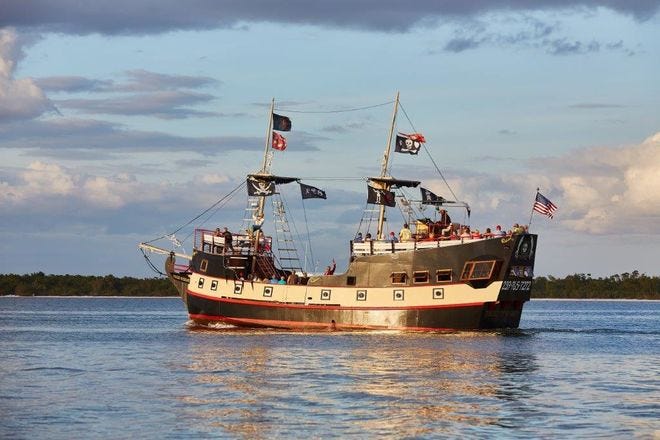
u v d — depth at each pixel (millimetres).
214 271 102250
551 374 61719
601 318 168375
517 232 88562
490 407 48781
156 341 86688
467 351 74812
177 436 41719
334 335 90375
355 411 47438
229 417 45781
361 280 93688
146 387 55156
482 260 88750
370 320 93062
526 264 90500
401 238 95375
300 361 67812
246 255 103250
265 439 41250
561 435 42188
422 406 48875
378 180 101875
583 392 54000
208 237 103625
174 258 111000
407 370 62844
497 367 64812
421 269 91062
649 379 59750
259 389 54344
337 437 41688
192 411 47281
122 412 47031
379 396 51938
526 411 47688
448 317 90438
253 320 99562
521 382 57750
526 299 92500
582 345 83125
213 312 102250
